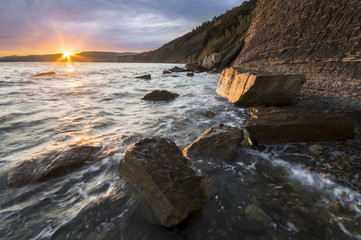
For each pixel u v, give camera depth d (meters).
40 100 8.74
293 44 13.78
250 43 21.59
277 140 3.88
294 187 2.71
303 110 4.60
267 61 15.83
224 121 5.78
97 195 2.62
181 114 6.57
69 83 15.44
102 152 3.75
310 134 3.83
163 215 2.16
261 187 2.74
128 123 5.71
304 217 2.19
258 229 2.07
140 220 2.22
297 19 14.51
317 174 2.93
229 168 3.21
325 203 2.38
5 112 6.55
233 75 8.16
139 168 2.54
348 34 9.60
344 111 5.20
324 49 10.61
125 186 2.74
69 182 2.88
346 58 8.71
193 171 2.68
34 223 2.20
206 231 2.08
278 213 2.26
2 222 2.21
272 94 6.18
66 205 2.46
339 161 3.18
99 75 24.25
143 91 11.77
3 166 3.29
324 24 11.66
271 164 3.31
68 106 7.72
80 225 2.17
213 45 39.78
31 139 4.45
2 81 15.58
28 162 3.15
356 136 3.89
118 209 2.37
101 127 5.33
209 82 15.89
